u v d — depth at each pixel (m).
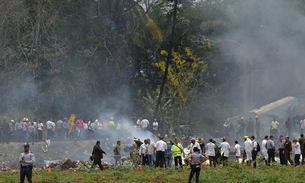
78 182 52.31
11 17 108.50
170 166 63.81
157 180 53.53
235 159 73.62
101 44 117.25
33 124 91.38
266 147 65.56
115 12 117.12
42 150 86.69
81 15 117.88
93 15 117.88
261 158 67.06
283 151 66.62
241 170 59.28
